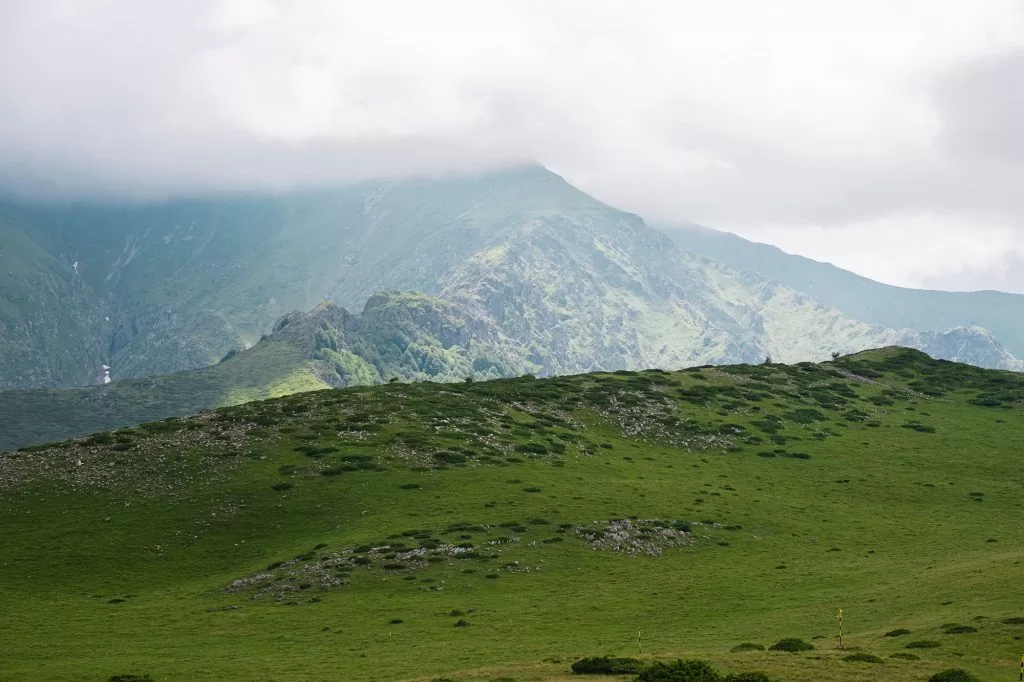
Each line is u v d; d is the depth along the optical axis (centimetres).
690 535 12581
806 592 9581
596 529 12481
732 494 15525
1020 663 5700
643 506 14100
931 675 5419
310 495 14462
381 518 13312
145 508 14025
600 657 6475
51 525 13350
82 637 9038
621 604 9419
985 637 6431
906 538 12669
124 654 8300
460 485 14988
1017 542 11956
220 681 6988
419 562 11156
